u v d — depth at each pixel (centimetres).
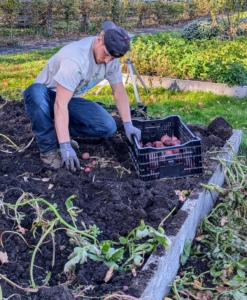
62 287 246
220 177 441
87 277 276
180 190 384
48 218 323
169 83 878
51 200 353
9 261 286
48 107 402
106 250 288
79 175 405
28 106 402
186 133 436
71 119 438
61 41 1600
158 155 391
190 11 2331
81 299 255
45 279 276
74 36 1719
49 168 410
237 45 1166
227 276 324
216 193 432
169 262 304
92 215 344
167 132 468
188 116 699
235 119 690
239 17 1417
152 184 389
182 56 951
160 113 717
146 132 463
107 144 461
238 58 977
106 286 266
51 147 408
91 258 287
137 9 2023
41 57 1230
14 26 1731
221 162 434
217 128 514
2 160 425
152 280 271
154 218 339
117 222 338
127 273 280
